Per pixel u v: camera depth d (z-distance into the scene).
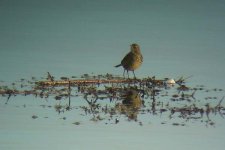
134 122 14.37
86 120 14.45
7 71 18.83
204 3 27.86
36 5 27.14
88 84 17.69
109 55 21.16
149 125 14.19
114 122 14.34
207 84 17.91
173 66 19.86
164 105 15.71
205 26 24.94
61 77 18.14
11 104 15.59
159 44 22.50
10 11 25.95
